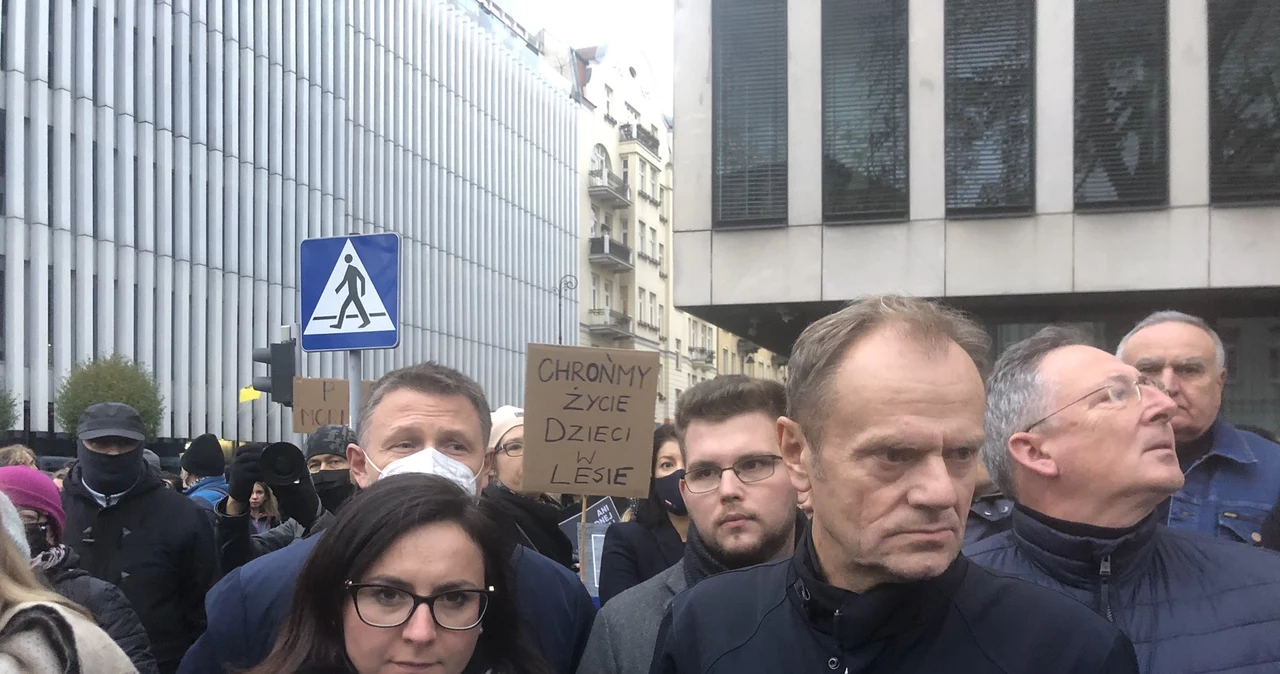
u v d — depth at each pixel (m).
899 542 1.33
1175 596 1.82
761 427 2.21
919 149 9.54
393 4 32.78
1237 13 8.75
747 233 9.98
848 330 1.41
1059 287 9.12
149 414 20.19
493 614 1.78
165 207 24.33
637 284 45.00
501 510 1.84
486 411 2.57
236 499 3.59
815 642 1.46
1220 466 2.62
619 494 3.54
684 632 1.60
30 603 1.65
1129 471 1.82
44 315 21.30
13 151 20.83
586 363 3.62
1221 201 8.76
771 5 10.01
